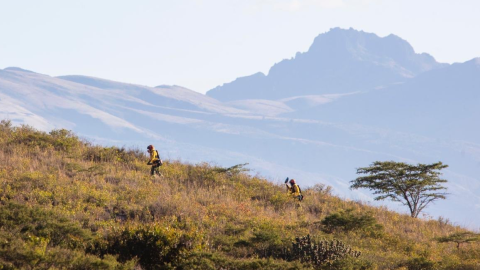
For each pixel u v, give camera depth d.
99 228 26.67
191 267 21.75
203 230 28.56
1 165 36.31
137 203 32.81
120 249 23.58
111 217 29.80
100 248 23.44
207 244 25.67
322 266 25.09
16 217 24.66
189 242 24.28
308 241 26.98
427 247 34.41
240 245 27.19
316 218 39.47
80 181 35.31
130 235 23.86
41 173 35.50
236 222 32.78
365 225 36.00
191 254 22.81
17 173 34.38
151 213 31.48
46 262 19.59
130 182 38.06
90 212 29.75
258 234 27.52
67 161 41.06
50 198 30.88
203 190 40.25
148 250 23.42
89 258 20.33
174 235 24.16
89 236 23.97
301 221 36.22
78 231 24.00
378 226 36.56
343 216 35.91
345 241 32.22
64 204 30.25
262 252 26.95
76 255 21.05
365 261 26.36
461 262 29.23
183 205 33.25
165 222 28.39
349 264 24.92
